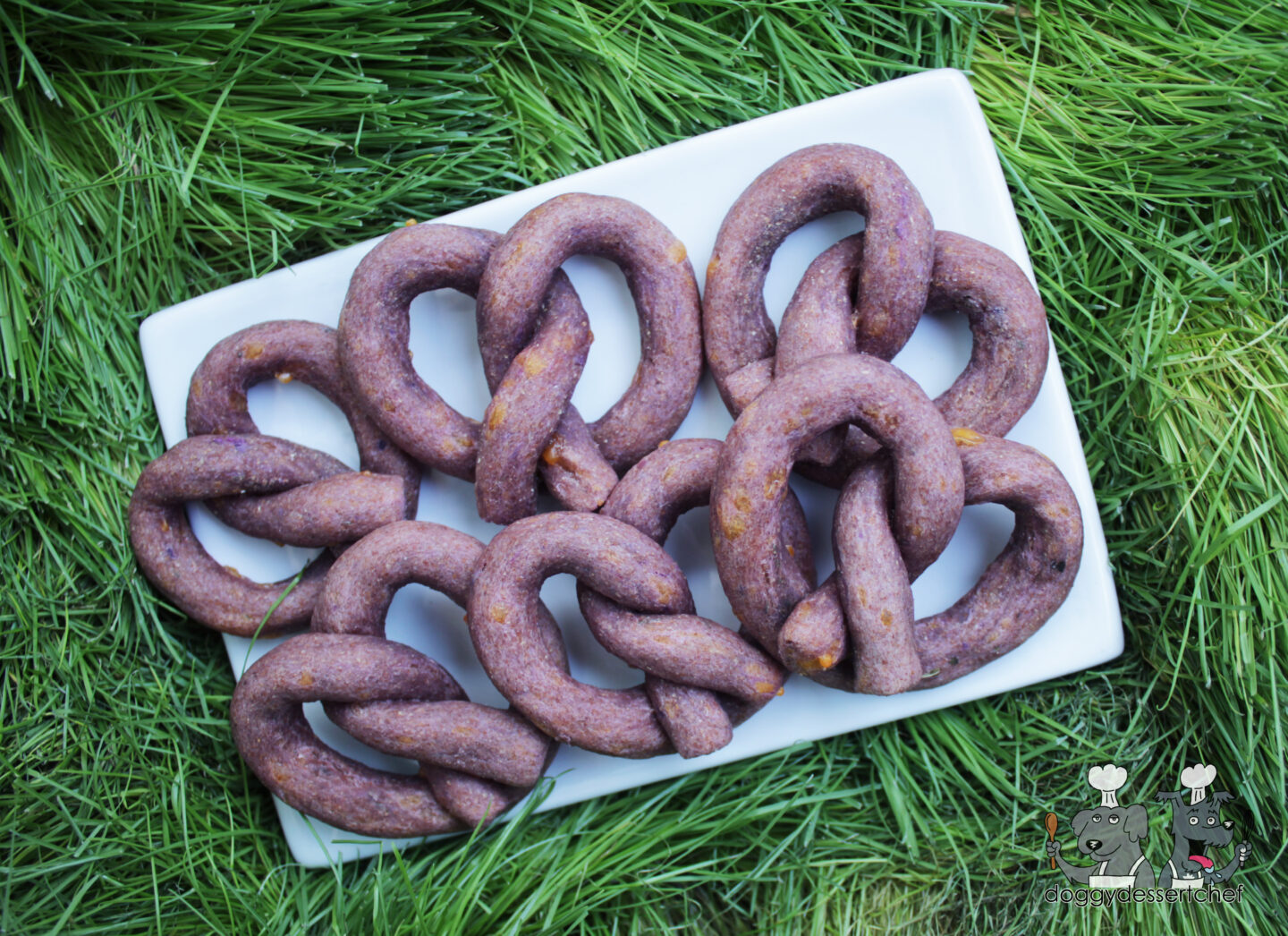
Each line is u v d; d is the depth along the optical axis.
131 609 0.39
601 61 0.39
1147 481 0.39
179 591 0.38
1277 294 0.39
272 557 0.39
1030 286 0.36
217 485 0.37
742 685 0.35
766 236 0.36
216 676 0.40
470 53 0.40
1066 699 0.40
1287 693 0.37
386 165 0.40
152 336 0.39
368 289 0.36
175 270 0.40
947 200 0.38
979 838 0.39
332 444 0.39
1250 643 0.37
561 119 0.39
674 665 0.35
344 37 0.39
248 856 0.39
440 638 0.38
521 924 0.38
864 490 0.34
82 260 0.39
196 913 0.38
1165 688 0.39
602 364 0.38
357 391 0.37
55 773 0.38
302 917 0.38
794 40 0.39
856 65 0.39
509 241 0.36
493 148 0.40
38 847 0.38
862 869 0.39
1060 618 0.38
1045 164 0.39
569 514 0.35
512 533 0.35
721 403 0.38
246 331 0.38
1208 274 0.39
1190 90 0.39
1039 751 0.39
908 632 0.34
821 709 0.38
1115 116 0.40
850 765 0.39
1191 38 0.39
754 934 0.39
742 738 0.38
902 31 0.39
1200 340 0.39
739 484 0.33
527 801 0.38
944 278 0.36
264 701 0.36
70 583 0.39
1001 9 0.39
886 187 0.35
